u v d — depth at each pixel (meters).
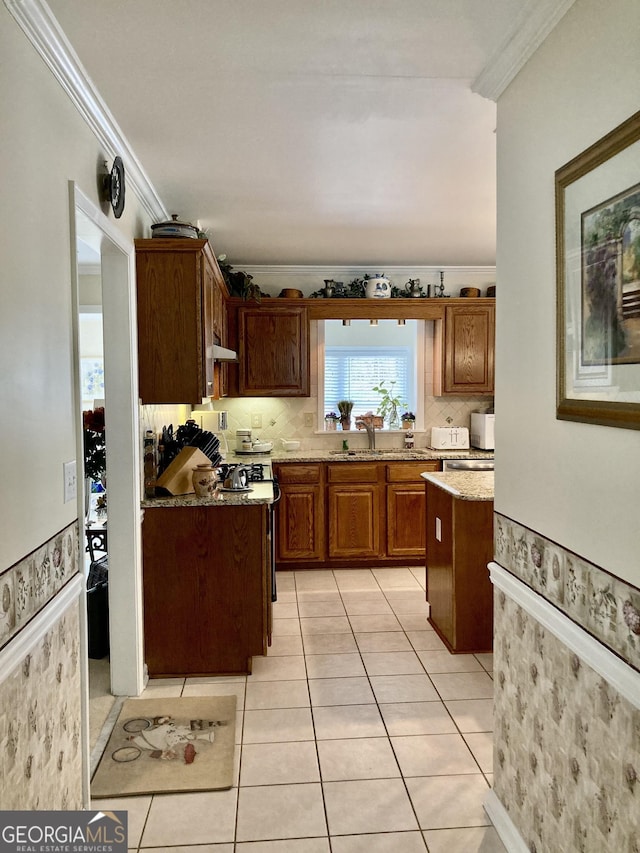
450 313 5.30
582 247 1.51
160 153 2.72
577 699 1.58
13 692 1.49
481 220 3.91
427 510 3.96
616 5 1.38
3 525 1.45
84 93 2.04
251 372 5.17
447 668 3.25
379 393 6.11
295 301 5.15
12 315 1.51
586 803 1.54
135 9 1.66
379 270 5.46
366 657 3.40
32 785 1.61
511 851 1.93
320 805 2.19
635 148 1.29
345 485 5.07
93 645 3.37
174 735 2.63
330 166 2.92
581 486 1.56
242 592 3.19
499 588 2.11
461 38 1.82
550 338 1.73
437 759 2.46
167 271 3.10
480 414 5.45
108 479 2.96
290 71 2.02
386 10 1.69
